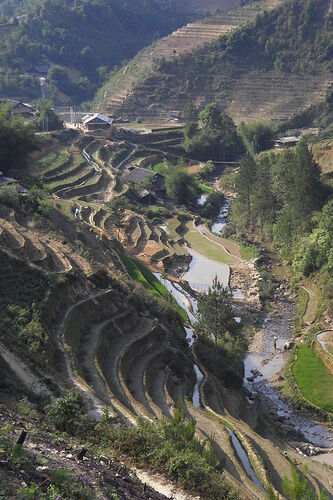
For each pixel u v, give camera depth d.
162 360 49.38
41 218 63.84
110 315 50.56
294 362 60.41
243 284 81.62
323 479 39.59
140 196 114.44
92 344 44.16
